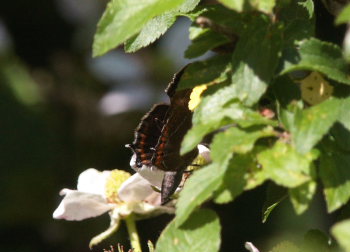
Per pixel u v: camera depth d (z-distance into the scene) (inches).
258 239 51.0
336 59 36.2
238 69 36.2
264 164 35.9
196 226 36.6
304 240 37.6
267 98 36.5
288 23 36.5
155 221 52.5
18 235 61.2
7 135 62.2
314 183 35.8
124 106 62.1
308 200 35.8
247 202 51.6
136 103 62.2
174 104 37.8
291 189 35.8
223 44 36.7
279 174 35.8
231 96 36.4
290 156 35.9
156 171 38.7
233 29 36.5
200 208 36.7
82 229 58.4
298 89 36.2
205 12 36.9
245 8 35.8
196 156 38.2
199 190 36.1
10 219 60.9
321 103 36.1
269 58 36.1
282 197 38.0
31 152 62.4
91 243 40.0
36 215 61.2
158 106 38.7
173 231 36.7
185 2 37.4
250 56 36.2
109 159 62.4
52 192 61.9
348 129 36.2
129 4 36.2
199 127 36.0
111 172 40.6
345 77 36.1
